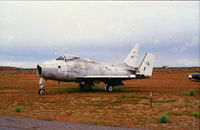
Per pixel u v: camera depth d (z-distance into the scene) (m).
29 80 52.84
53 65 24.75
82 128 8.82
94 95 23.66
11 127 8.54
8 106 16.47
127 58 33.12
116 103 18.38
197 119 12.86
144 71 31.45
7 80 52.38
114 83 29.05
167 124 11.38
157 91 28.98
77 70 26.70
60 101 19.23
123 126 9.78
